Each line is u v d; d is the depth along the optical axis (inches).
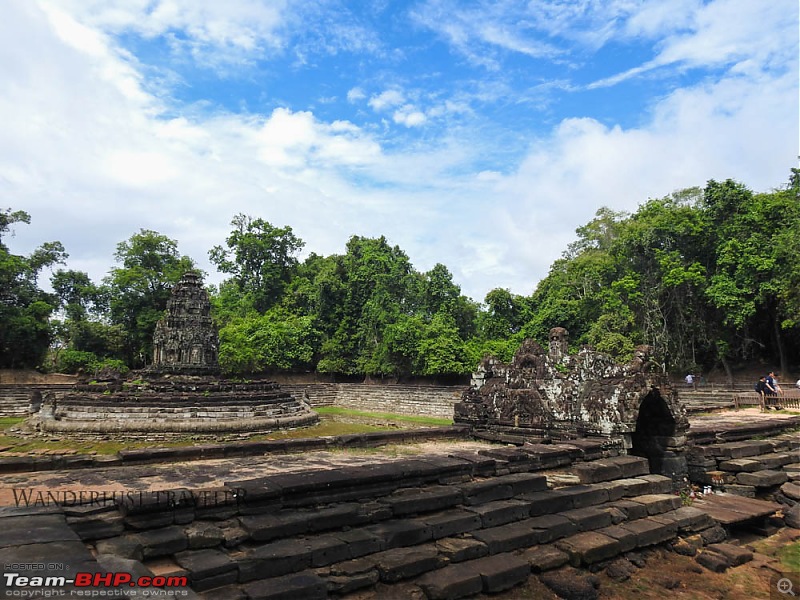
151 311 2185.0
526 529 315.6
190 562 222.5
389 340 1931.6
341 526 275.4
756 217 1562.5
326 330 2332.7
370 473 308.8
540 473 407.2
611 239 2110.0
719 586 324.8
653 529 358.3
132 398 1000.9
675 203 1945.1
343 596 238.1
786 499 512.1
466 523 304.7
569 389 541.3
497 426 596.4
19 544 191.0
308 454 464.1
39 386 1453.0
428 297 2193.7
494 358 653.3
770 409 975.0
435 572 263.9
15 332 1819.6
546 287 2097.7
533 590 281.9
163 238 2319.1
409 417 1459.2
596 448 457.7
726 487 525.3
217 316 2501.2
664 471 517.0
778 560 375.2
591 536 333.1
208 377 1186.0
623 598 297.0
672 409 518.3
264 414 1075.9
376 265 2346.2
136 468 381.4
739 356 1820.9
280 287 2824.8
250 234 2869.1
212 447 439.2
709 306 1705.2
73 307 2301.9
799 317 1391.5
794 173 1653.5
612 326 1669.5
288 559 236.5
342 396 1879.9
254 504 265.1
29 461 362.3
